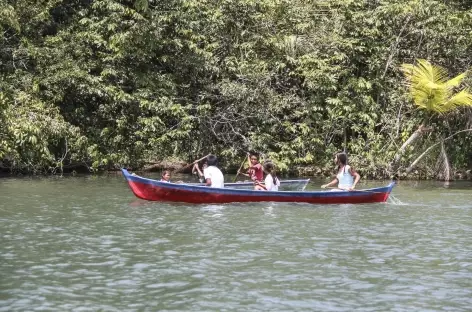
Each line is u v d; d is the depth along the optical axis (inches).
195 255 400.5
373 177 951.6
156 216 540.7
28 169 856.9
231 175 928.3
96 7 935.7
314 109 948.0
